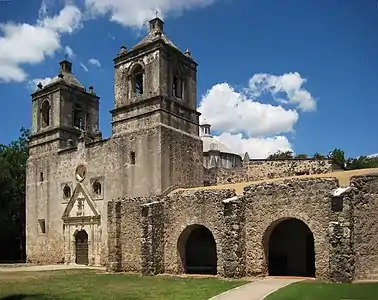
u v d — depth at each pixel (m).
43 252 39.75
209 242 32.28
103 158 35.88
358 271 20.73
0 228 49.22
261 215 23.92
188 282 22.41
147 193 32.28
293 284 19.62
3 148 54.94
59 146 40.38
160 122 32.69
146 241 27.22
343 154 59.28
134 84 35.53
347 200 20.58
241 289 18.67
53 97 41.78
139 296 17.86
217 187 28.05
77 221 36.94
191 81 36.84
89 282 23.39
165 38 35.94
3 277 26.58
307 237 27.27
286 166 37.97
